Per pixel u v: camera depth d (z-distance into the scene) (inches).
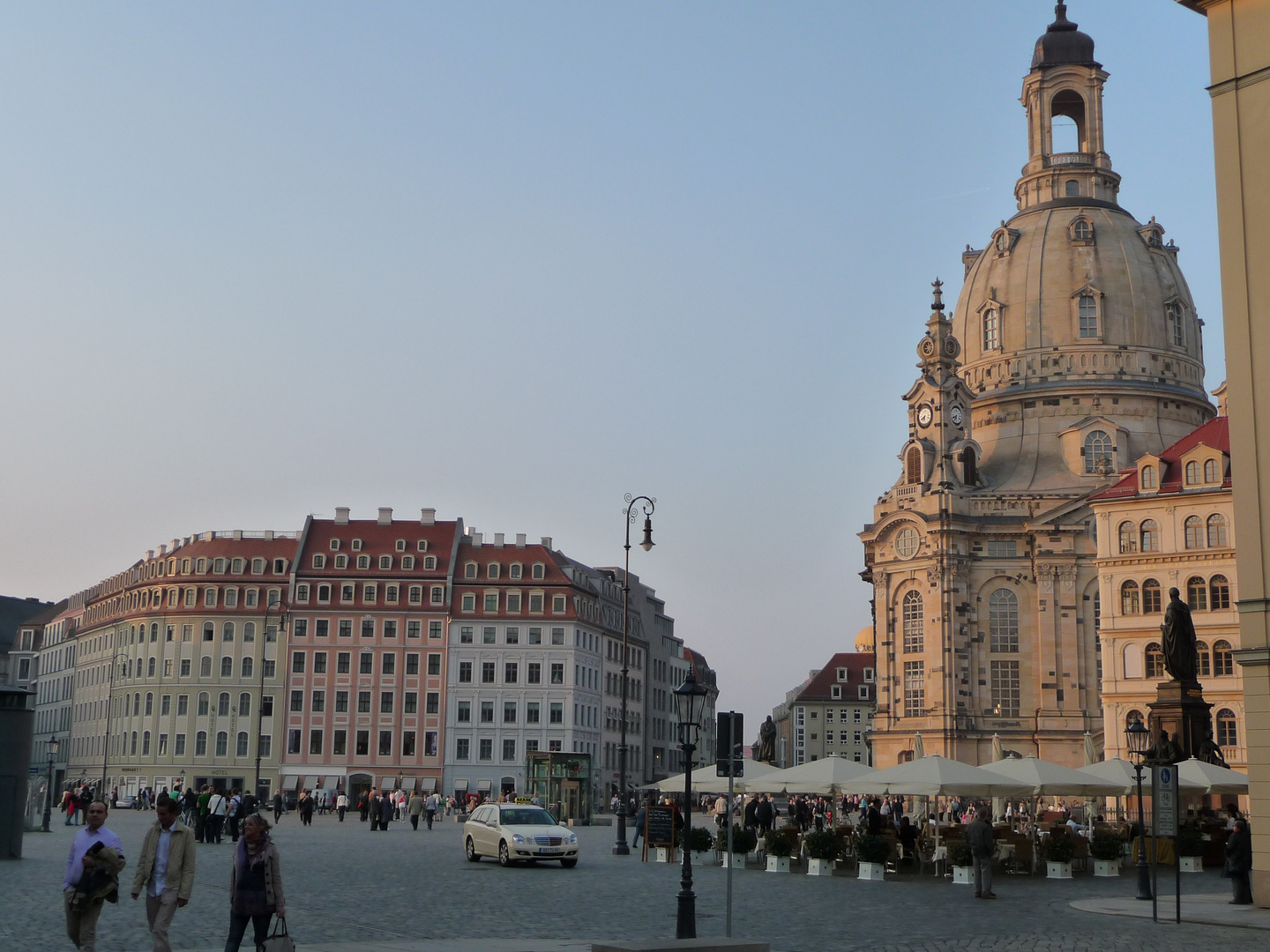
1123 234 5777.6
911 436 5575.8
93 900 893.8
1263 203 1656.0
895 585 5447.8
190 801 3368.6
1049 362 5664.4
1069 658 5162.4
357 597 6373.0
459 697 6279.5
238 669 6368.1
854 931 1359.5
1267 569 1601.9
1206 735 2704.2
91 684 7357.3
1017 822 3395.7
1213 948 1190.9
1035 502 5334.6
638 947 1024.9
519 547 6510.8
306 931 1279.5
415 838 3218.5
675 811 2588.6
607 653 6919.3
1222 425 4382.4
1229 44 1707.7
